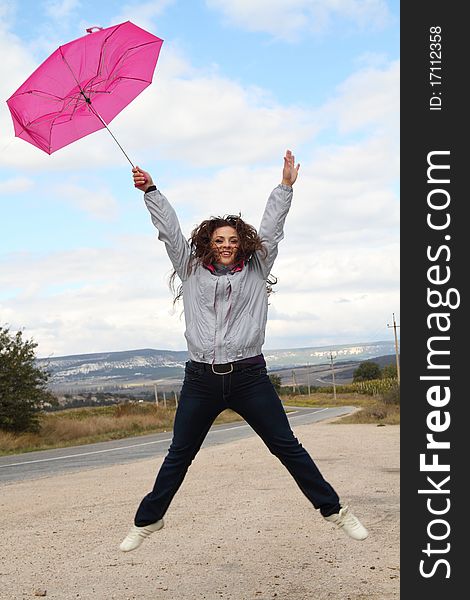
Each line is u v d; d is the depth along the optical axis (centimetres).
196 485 1067
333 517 448
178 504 887
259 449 1698
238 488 1015
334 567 557
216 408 447
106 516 826
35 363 3097
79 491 1088
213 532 702
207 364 436
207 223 448
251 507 843
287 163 467
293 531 693
